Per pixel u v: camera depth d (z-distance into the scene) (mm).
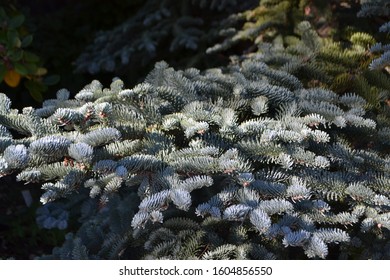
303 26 1804
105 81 2531
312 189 1455
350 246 1535
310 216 1434
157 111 1491
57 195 1324
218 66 2172
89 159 1317
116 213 1634
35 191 2209
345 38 1883
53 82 2205
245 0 2248
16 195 2213
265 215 1341
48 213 1927
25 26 2334
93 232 1648
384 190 1467
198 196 1611
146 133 1468
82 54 2252
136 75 2354
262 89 1549
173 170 1388
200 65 2201
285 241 1346
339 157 1486
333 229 1440
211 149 1412
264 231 1328
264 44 1824
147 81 1660
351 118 1497
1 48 2021
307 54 1750
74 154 1314
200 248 1506
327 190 1451
